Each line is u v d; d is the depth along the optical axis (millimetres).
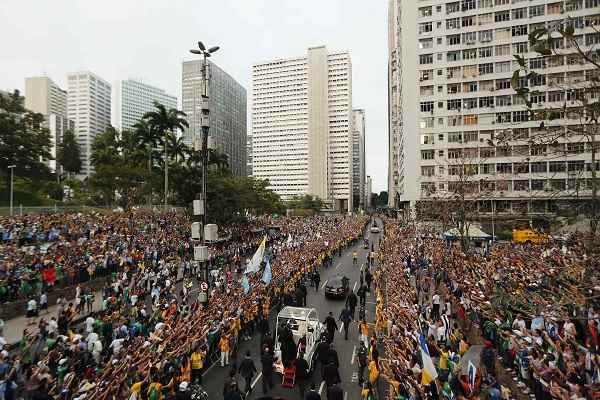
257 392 13461
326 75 189375
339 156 193000
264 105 197875
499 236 51062
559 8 58031
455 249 33062
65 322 16641
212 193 48438
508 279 18500
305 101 191125
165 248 32750
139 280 23750
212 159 61562
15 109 47531
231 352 16203
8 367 11445
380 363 13164
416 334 12875
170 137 54719
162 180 52656
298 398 12992
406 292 19312
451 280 22781
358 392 13414
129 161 61250
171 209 56500
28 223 29688
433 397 9570
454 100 64375
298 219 82250
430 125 65438
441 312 20766
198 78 158125
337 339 18469
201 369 13625
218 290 21547
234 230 50094
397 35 87688
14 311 19859
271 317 21266
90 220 34562
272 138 196125
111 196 56781
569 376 9508
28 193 51812
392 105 124500
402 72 69438
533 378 11227
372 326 20000
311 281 28328
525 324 13859
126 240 31469
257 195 64438
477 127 62906
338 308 23312
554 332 12062
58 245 26094
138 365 11391
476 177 58438
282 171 194125
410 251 34469
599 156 51312
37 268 22156
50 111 143250
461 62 63969
